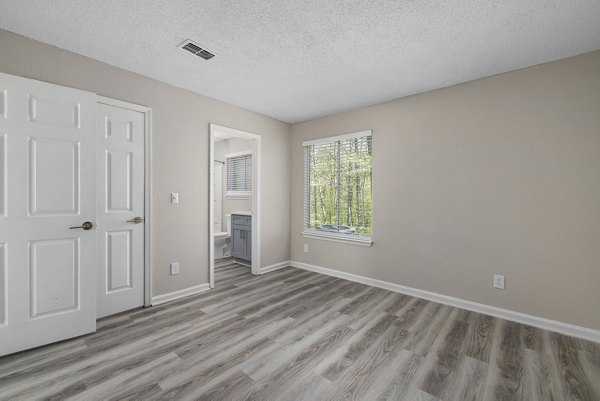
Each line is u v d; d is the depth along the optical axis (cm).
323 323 235
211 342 202
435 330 223
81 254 209
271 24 185
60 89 201
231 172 557
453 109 278
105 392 149
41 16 177
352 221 361
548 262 229
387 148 325
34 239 190
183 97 295
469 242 268
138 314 250
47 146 195
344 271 366
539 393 152
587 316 212
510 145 246
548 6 164
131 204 258
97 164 236
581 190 216
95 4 166
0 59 190
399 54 222
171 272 287
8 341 180
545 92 230
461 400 146
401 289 312
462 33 192
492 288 254
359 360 181
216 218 576
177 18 180
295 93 306
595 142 211
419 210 300
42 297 193
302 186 419
